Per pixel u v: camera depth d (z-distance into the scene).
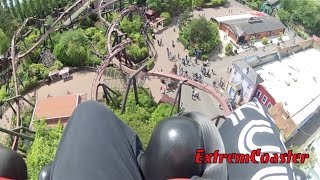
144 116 59.19
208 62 89.75
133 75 61.31
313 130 71.88
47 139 51.69
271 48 98.06
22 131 57.16
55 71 76.62
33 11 103.62
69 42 79.81
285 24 112.38
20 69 77.56
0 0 98.69
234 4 118.12
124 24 91.06
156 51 90.75
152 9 104.00
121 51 75.69
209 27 92.62
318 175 58.47
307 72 81.31
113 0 102.50
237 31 97.19
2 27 92.19
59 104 63.19
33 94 72.50
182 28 98.12
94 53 82.50
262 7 119.38
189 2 110.38
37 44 81.31
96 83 64.12
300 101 73.38
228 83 80.19
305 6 113.50
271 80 77.44
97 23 97.00
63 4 108.88
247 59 80.31
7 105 68.06
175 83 76.56
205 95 76.06
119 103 64.19
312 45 89.50
